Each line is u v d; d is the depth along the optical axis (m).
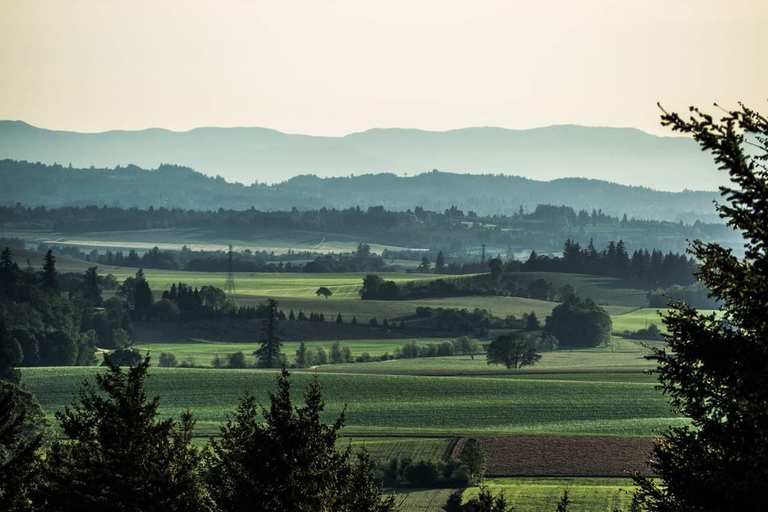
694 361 64.62
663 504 71.75
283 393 99.81
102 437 103.44
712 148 57.62
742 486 60.25
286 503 93.06
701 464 68.50
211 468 104.94
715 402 65.75
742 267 60.72
